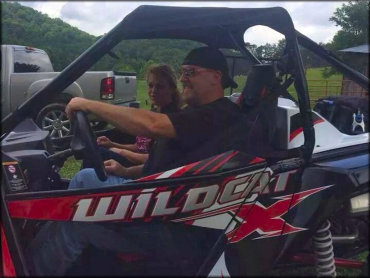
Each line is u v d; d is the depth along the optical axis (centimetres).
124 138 332
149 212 221
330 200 231
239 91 254
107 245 210
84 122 213
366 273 238
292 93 260
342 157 253
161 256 209
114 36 211
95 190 215
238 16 222
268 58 269
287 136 244
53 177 263
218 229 228
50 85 213
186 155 232
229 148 232
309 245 249
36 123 278
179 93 266
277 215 234
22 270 194
